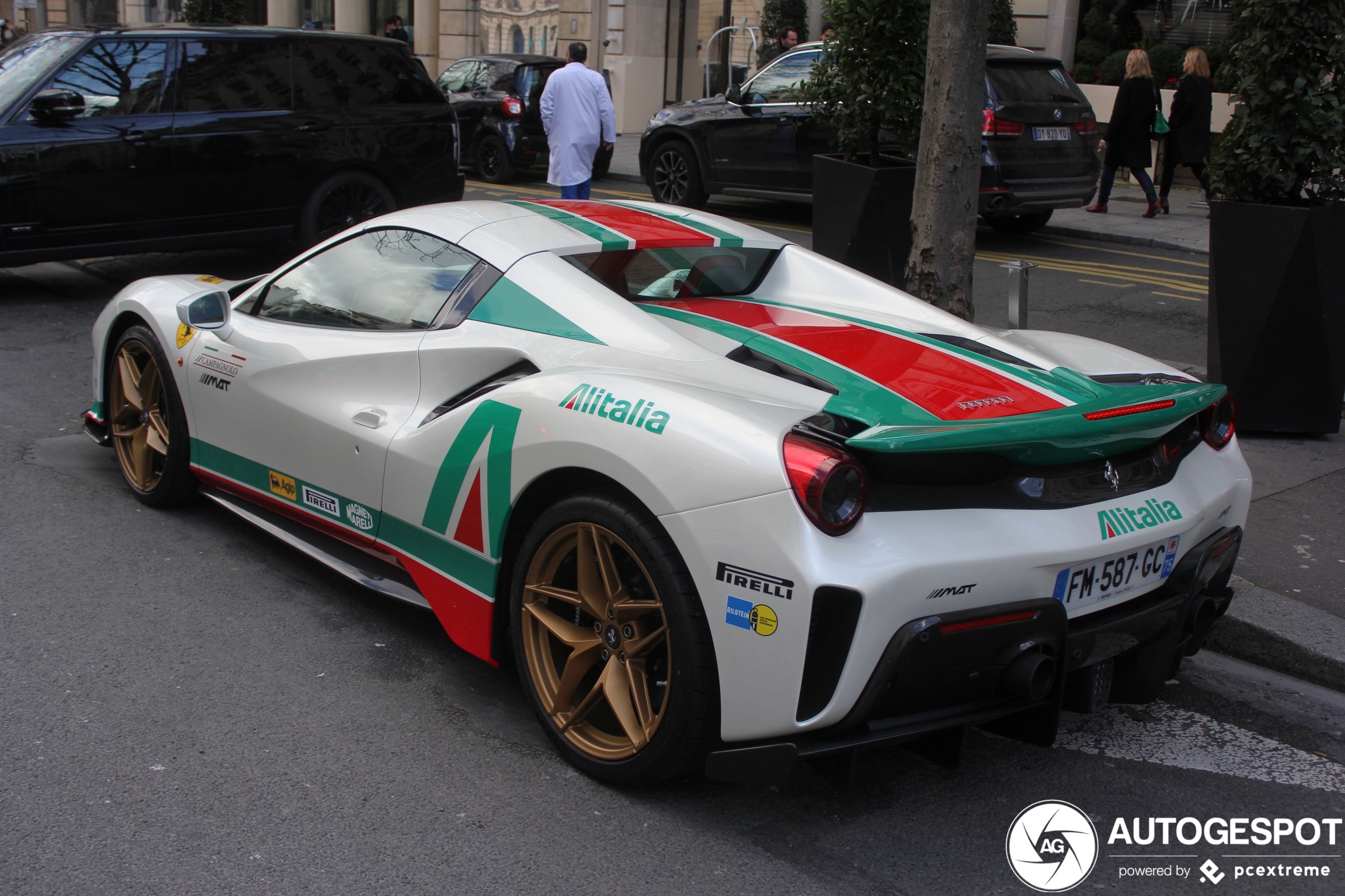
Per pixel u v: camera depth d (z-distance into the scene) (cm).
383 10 2648
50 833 261
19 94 771
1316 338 588
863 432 255
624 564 288
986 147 1064
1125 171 1678
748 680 253
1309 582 426
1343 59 563
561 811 280
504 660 327
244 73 855
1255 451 585
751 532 248
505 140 1523
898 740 260
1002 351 335
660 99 2212
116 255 806
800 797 293
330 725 314
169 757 294
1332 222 576
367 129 909
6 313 793
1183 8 1731
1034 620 261
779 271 397
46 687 325
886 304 375
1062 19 1798
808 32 2155
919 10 762
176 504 460
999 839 281
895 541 249
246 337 401
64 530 437
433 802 281
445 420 325
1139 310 895
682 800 288
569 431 284
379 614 386
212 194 836
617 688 285
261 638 363
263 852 258
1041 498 274
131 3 3281
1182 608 301
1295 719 353
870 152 850
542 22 2273
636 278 360
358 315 375
